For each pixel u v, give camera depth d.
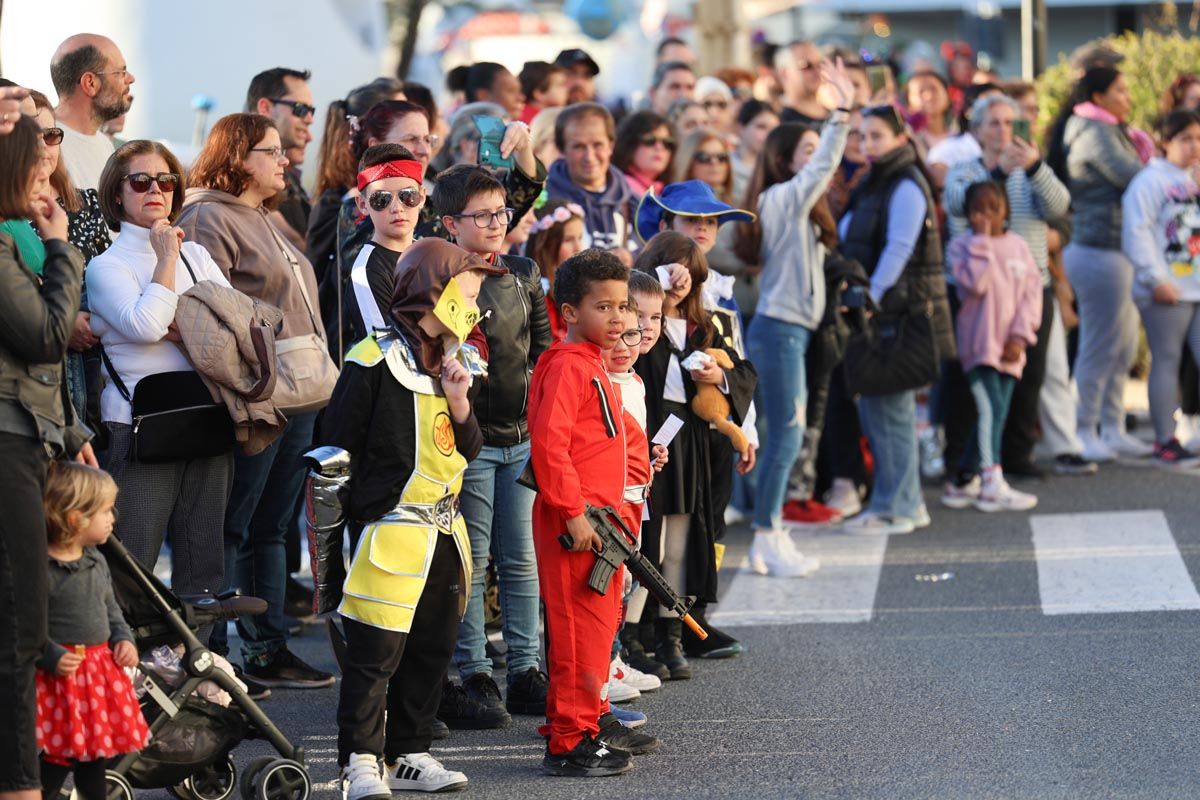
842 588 22.78
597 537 15.07
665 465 18.33
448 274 14.32
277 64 31.28
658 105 32.12
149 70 30.25
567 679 15.45
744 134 28.86
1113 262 30.25
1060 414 29.91
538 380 15.38
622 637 18.67
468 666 17.56
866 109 26.12
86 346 16.17
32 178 12.73
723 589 23.02
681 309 18.88
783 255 23.19
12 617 12.41
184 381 16.33
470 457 14.72
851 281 23.70
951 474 28.50
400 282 14.39
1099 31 86.44
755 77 37.34
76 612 13.01
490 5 73.62
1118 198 30.25
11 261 12.54
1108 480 29.16
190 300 16.22
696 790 14.94
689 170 24.53
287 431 18.55
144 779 13.97
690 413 18.55
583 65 30.56
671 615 18.81
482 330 17.16
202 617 14.41
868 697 17.75
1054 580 22.62
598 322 15.28
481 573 17.52
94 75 18.45
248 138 18.06
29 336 12.50
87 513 12.98
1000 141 28.11
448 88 31.34
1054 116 35.34
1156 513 26.34
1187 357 30.52
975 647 19.58
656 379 18.52
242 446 16.83
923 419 31.72
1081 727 16.30
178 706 14.02
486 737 17.05
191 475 16.81
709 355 18.45
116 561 13.75
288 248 18.28
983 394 27.38
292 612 21.92
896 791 14.64
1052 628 20.25
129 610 14.01
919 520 26.56
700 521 18.62
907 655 19.38
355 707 14.26
